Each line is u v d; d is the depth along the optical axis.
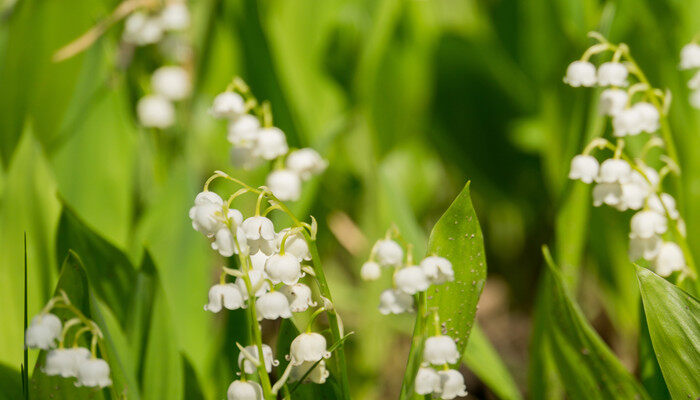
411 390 0.47
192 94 0.68
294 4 0.69
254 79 0.63
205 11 0.67
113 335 0.50
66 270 0.48
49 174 0.55
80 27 0.62
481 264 0.49
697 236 0.57
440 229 0.49
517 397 0.54
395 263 0.48
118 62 0.65
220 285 0.47
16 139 0.63
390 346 0.68
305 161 0.54
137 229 0.57
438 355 0.47
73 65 0.62
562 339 0.50
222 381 0.53
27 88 0.62
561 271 0.55
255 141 0.54
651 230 0.50
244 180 0.62
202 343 0.56
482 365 0.54
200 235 0.56
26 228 0.55
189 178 0.57
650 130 0.51
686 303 0.48
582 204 0.55
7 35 0.62
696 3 0.58
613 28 0.58
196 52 0.67
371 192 0.66
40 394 0.49
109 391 0.49
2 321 0.53
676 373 0.49
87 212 0.59
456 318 0.49
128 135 0.60
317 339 0.47
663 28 0.59
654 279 0.48
